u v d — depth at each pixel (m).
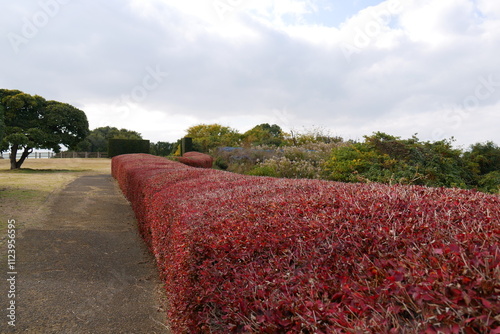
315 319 1.08
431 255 1.18
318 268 1.38
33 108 19.61
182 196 3.59
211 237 1.97
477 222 1.51
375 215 1.77
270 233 1.78
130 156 14.40
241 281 1.55
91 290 3.43
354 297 1.10
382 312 1.01
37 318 2.82
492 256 1.04
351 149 8.93
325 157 11.10
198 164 14.27
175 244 2.52
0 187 10.05
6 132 18.55
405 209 1.81
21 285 3.46
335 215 1.80
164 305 3.11
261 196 2.89
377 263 1.24
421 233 1.44
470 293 0.92
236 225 2.04
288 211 2.13
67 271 3.91
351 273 1.31
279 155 13.53
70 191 10.16
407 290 1.05
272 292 1.35
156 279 3.76
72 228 5.84
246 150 16.38
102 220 6.59
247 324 1.30
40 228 5.70
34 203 7.84
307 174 9.61
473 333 0.84
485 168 8.31
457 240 1.23
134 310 3.02
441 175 6.89
